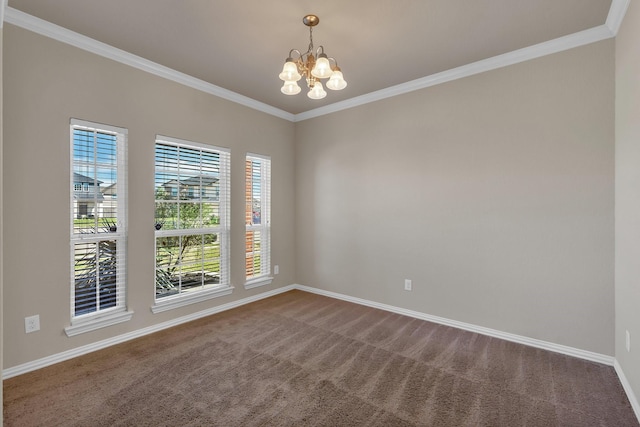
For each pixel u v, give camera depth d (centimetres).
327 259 415
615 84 233
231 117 366
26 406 191
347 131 391
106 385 213
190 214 333
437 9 216
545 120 262
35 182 232
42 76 234
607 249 239
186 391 208
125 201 281
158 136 301
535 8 215
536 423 179
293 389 211
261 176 410
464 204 305
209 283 351
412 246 341
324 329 308
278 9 217
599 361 242
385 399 201
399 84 340
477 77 295
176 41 258
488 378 223
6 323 221
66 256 247
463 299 308
